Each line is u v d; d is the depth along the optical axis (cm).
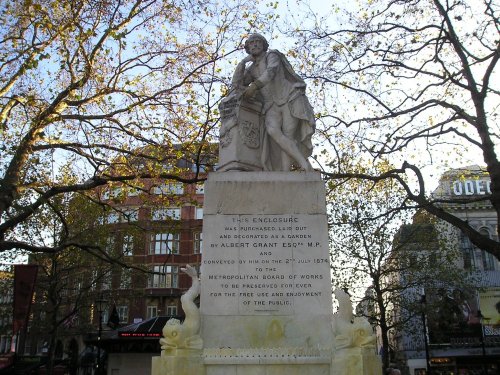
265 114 859
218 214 751
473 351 3669
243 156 827
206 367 647
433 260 3098
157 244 5034
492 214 4053
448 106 1570
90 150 1647
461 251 3891
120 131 1694
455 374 3678
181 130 1684
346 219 2542
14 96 1413
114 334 2133
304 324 699
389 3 1645
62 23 1415
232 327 696
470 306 3828
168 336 661
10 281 3662
